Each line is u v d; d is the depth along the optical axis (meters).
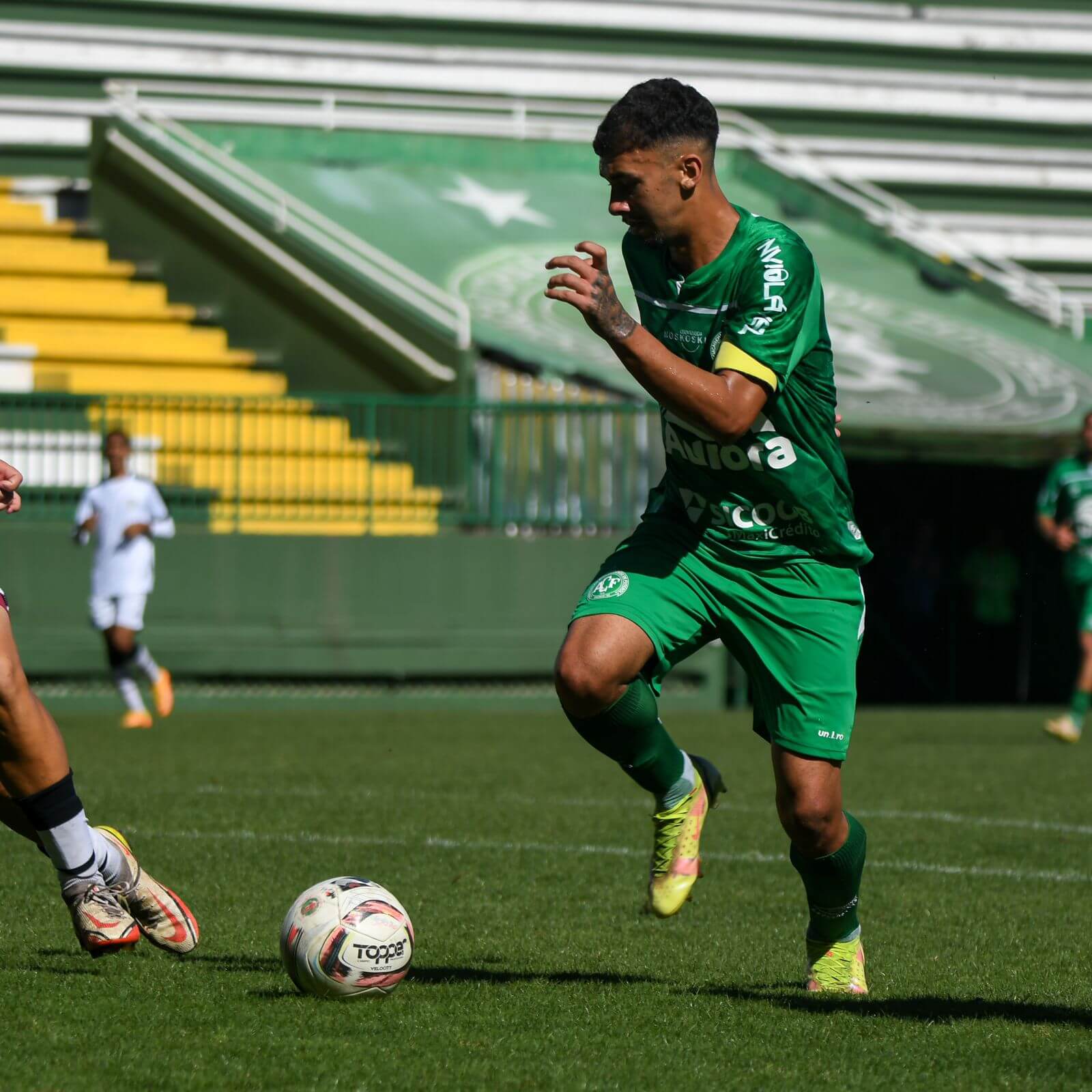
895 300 83.75
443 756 44.12
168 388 71.88
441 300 68.69
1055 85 102.56
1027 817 33.28
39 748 16.06
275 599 61.97
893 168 100.00
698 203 15.84
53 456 62.66
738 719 59.47
